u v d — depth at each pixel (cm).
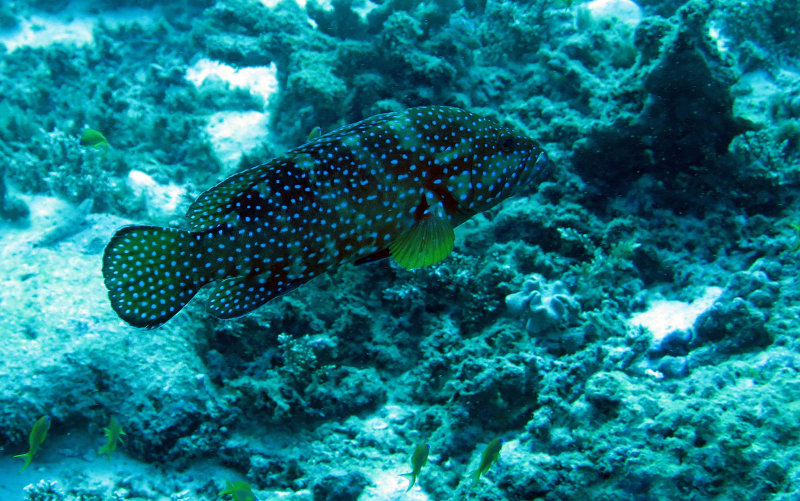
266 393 248
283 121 445
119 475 241
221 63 527
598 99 341
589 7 472
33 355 252
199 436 247
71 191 389
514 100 394
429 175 137
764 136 330
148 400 249
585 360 234
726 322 233
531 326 251
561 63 374
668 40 281
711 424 185
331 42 445
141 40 590
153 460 247
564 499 190
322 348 262
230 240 134
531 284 261
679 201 313
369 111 375
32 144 429
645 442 190
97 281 298
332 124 393
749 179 303
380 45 385
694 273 283
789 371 193
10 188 394
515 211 312
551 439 204
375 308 289
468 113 141
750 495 174
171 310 135
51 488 223
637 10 468
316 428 259
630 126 300
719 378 206
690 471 181
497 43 427
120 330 265
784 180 311
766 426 181
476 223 323
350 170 134
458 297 282
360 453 243
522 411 231
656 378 222
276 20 476
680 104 288
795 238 273
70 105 495
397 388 271
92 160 409
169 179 432
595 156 314
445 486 220
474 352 255
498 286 272
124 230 133
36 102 512
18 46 592
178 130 460
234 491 196
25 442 242
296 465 242
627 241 292
